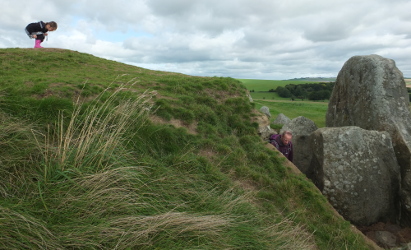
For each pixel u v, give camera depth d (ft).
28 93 19.27
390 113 25.67
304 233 16.38
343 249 16.62
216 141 22.75
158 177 14.79
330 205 20.34
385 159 23.16
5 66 32.58
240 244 11.93
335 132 23.44
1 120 14.32
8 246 8.34
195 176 16.65
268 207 17.35
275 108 106.83
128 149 16.37
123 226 10.32
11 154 12.10
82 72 35.47
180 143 20.48
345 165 22.34
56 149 13.05
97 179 11.93
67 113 16.88
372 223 22.53
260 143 24.68
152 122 20.52
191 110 24.89
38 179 11.30
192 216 12.03
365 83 28.07
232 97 30.17
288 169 22.13
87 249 9.30
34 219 9.36
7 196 10.31
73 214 10.38
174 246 10.34
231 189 16.30
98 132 14.39
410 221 21.86
